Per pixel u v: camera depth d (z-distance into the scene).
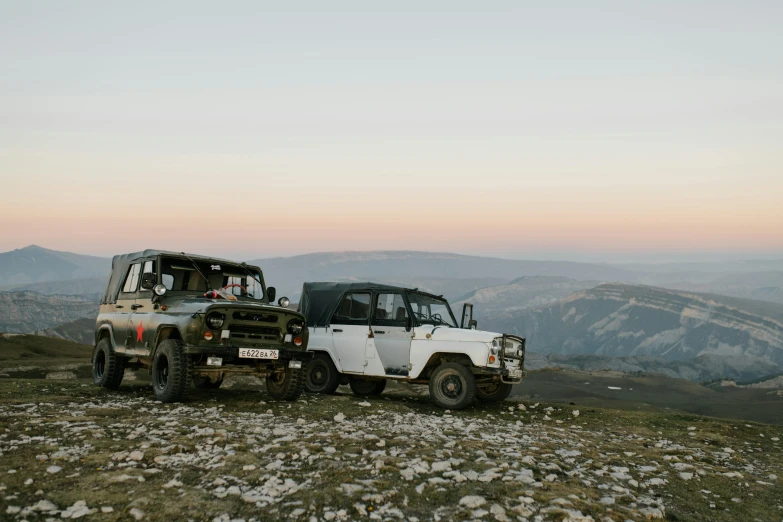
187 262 12.26
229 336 10.68
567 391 131.00
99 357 13.63
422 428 9.48
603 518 5.41
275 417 9.72
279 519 4.83
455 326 15.38
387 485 5.83
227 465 6.11
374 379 15.33
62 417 8.12
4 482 5.14
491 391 14.80
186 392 10.77
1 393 11.08
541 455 7.77
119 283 13.45
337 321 14.85
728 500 6.84
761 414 119.06
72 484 5.26
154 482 5.47
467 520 5.09
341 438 7.93
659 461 8.58
